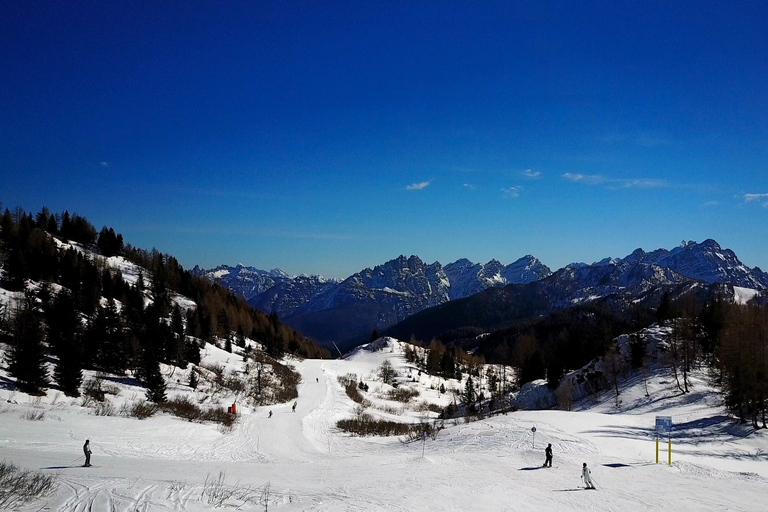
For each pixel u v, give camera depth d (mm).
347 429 61938
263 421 60750
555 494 25625
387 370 133375
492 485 27703
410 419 82812
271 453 43594
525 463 35281
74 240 146500
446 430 55188
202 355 91812
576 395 82875
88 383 55750
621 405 66812
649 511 22516
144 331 77438
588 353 106875
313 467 34594
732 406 50375
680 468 32781
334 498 22906
